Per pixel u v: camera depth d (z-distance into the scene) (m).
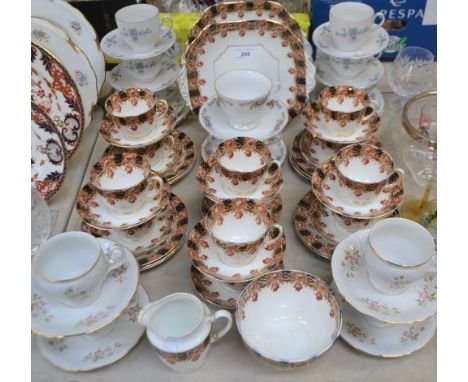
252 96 1.13
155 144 1.12
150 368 0.82
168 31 1.28
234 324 0.87
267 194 0.96
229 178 0.93
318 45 1.25
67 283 0.73
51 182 1.09
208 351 0.82
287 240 1.03
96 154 1.25
